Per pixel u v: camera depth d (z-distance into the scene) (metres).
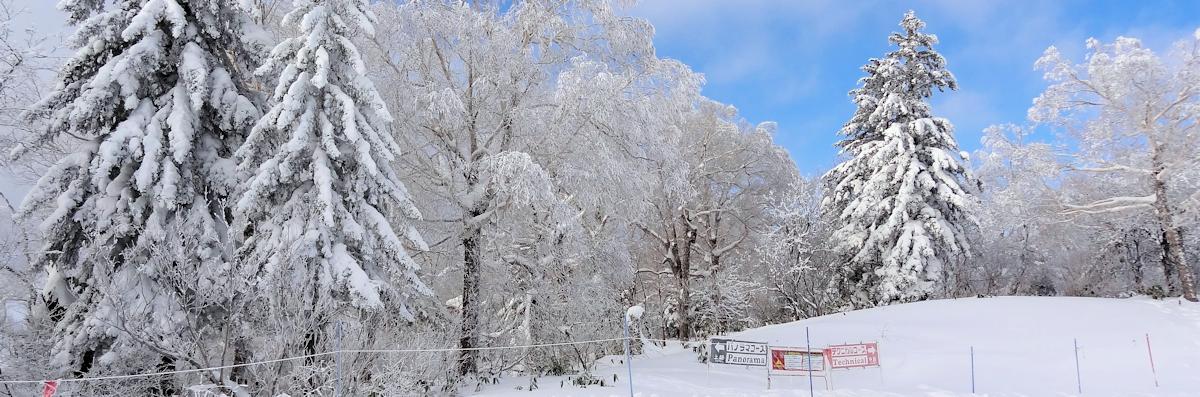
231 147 12.05
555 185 14.85
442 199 15.49
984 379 12.67
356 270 10.44
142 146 10.58
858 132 30.25
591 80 14.36
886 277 25.06
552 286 16.69
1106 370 12.97
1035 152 23.03
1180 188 21.30
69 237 10.76
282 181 10.68
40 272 11.04
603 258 17.62
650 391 11.38
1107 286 26.62
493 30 14.64
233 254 9.73
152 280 10.43
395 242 11.13
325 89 11.02
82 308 10.41
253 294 9.90
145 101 11.00
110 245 10.59
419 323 13.55
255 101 12.39
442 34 14.56
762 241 28.47
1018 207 23.64
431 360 11.76
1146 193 23.14
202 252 10.53
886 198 26.11
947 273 24.94
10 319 10.94
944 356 14.25
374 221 11.13
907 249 24.41
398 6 14.01
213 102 11.29
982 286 30.66
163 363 10.41
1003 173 26.22
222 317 10.39
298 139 10.54
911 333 16.78
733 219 31.52
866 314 20.03
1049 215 23.80
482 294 16.20
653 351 17.98
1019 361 13.77
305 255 10.28
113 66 10.58
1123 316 17.02
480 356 15.24
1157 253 26.08
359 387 9.84
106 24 10.87
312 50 10.80
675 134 17.00
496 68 14.91
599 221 18.48
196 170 11.36
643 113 15.05
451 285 18.27
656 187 17.84
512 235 16.52
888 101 26.38
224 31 11.93
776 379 13.10
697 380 12.73
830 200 29.41
